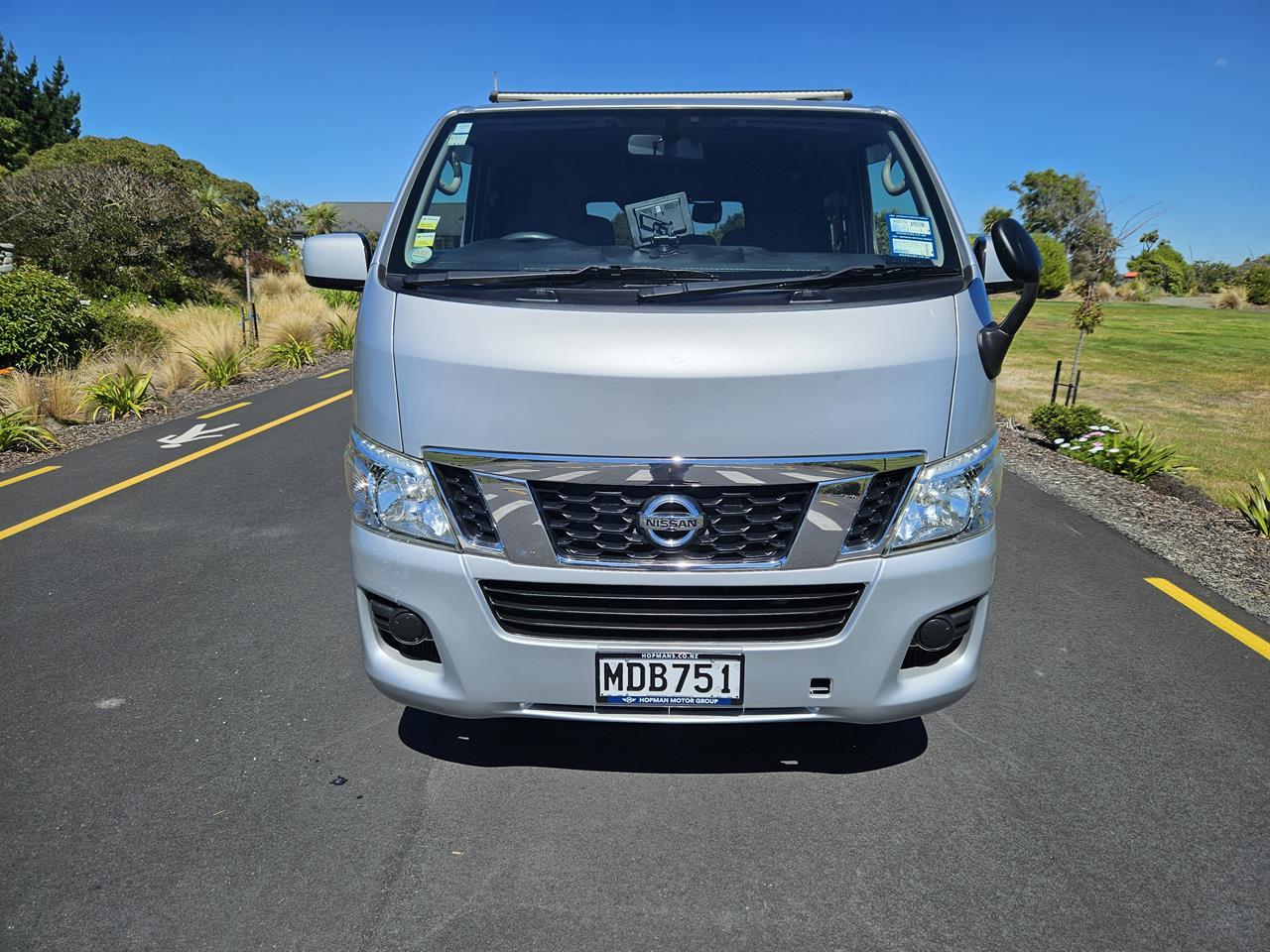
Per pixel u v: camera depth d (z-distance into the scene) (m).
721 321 2.76
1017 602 5.22
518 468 2.73
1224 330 25.75
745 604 2.82
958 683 3.00
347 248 3.51
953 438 2.82
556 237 3.50
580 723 3.79
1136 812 3.20
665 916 2.69
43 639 4.67
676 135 3.64
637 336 2.72
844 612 2.84
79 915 2.68
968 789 3.33
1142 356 20.34
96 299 24.42
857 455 2.73
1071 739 3.70
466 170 3.61
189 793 3.30
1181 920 2.67
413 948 2.56
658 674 2.84
